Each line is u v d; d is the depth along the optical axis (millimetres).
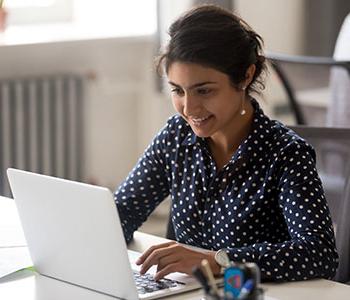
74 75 5020
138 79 5359
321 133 2826
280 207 2301
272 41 5668
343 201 2652
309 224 2205
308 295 2070
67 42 4848
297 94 4402
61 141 4992
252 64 2275
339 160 2799
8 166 4805
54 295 2064
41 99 4875
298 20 5766
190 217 2451
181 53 2174
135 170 2598
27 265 2262
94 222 1972
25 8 5188
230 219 2359
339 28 5684
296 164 2289
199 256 2119
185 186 2457
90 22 5324
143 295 2016
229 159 2391
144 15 5234
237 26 2232
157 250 2125
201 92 2201
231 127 2357
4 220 2670
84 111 5086
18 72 4895
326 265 2168
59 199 2037
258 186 2332
